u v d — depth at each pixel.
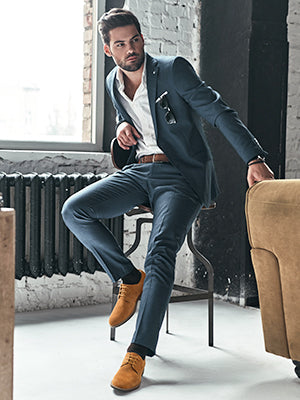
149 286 2.11
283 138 3.48
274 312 2.01
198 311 3.24
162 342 2.60
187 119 2.39
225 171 3.49
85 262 3.18
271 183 1.96
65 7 3.40
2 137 3.25
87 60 3.48
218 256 3.54
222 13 3.49
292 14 3.61
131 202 2.46
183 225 2.26
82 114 3.48
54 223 3.04
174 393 1.96
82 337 2.65
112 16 2.36
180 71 2.34
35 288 3.19
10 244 1.33
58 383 2.04
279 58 3.42
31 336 2.65
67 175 3.07
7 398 1.35
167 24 3.53
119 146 2.62
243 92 3.35
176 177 2.39
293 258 1.87
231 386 2.04
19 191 2.92
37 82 3.34
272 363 2.30
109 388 2.00
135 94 2.44
